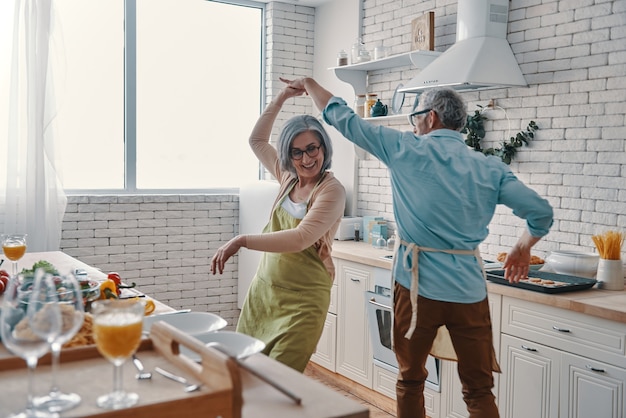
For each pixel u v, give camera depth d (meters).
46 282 1.27
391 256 4.15
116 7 5.01
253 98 5.63
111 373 1.43
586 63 3.47
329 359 4.56
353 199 5.15
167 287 5.19
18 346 1.18
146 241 5.08
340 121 2.68
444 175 2.54
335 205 2.54
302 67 5.63
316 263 2.62
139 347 1.58
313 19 5.64
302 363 2.56
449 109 2.67
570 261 3.34
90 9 4.93
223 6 5.45
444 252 2.60
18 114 4.36
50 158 4.40
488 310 2.70
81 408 1.22
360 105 4.95
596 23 3.42
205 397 1.23
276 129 5.54
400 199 2.64
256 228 5.14
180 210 5.20
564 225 3.61
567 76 3.57
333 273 2.69
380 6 4.93
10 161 4.35
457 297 2.59
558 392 2.99
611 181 3.36
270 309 2.66
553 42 3.64
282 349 2.53
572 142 3.55
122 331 1.23
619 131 3.32
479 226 2.62
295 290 2.61
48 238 4.45
